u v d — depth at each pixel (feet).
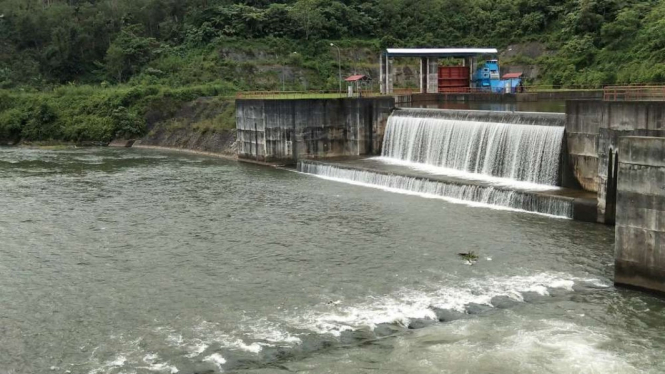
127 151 329.31
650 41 367.45
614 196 157.17
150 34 495.41
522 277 124.06
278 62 444.96
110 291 122.62
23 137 372.99
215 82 410.11
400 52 316.60
